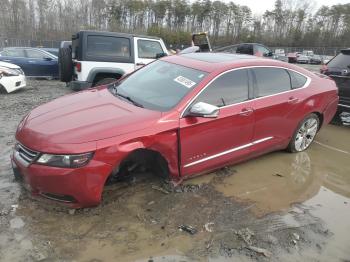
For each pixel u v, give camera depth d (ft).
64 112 13.75
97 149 11.92
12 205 13.19
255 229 12.80
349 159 20.30
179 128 13.73
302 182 16.96
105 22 218.79
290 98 18.10
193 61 16.75
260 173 17.47
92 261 10.84
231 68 15.90
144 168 15.02
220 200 14.56
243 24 261.44
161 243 11.76
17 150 12.91
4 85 34.78
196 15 250.98
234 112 15.47
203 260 11.16
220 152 15.61
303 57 148.97
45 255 10.91
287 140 19.02
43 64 47.62
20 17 177.37
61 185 11.81
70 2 193.88
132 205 13.67
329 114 21.12
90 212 13.05
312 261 11.51
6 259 10.64
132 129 12.69
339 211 14.61
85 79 30.07
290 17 275.18
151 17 240.73
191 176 15.21
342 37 258.57
